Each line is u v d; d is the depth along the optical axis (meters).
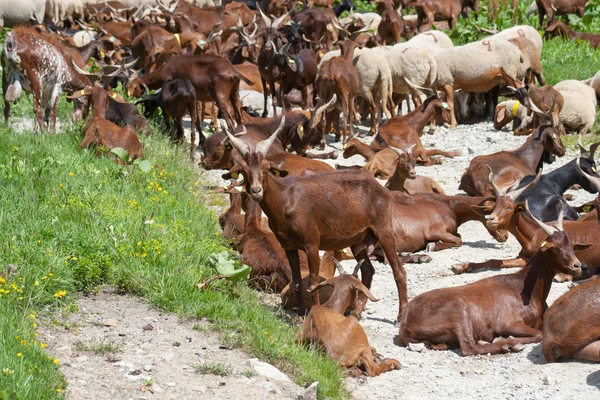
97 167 16.53
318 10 32.56
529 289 11.70
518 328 11.47
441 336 11.42
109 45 31.34
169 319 11.27
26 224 12.83
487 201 14.43
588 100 24.14
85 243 12.52
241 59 29.30
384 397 10.11
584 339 10.68
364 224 12.42
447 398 10.09
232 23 34.66
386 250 12.63
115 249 12.57
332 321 10.86
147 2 42.38
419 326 11.50
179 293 11.77
